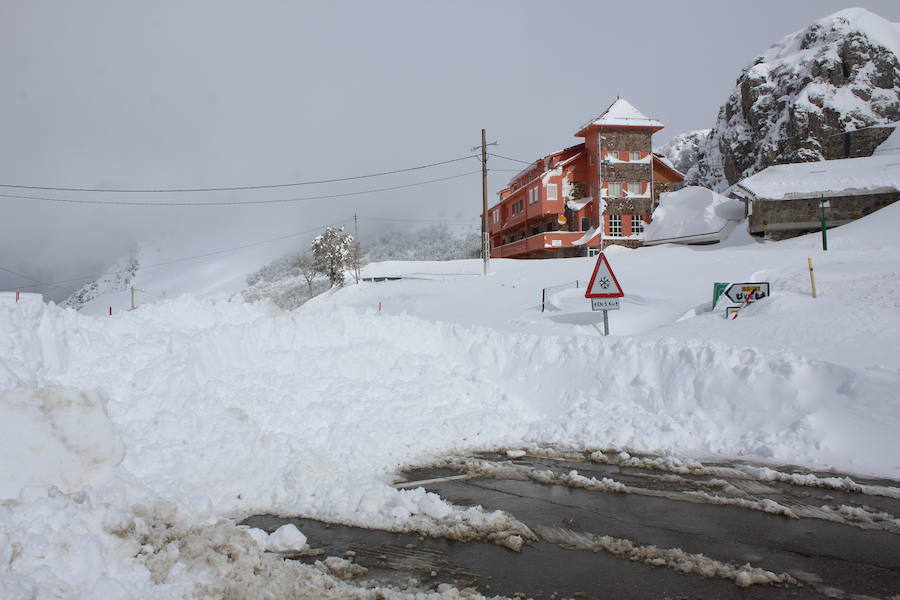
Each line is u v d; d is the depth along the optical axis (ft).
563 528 17.24
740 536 16.29
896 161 133.18
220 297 35.29
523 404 31.89
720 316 43.93
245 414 23.66
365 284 133.69
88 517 13.97
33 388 18.26
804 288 49.14
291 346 31.37
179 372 24.09
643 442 25.95
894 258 66.49
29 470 15.72
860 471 21.30
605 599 13.07
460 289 98.99
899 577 13.70
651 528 17.04
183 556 14.10
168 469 19.75
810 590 13.23
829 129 221.66
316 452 24.02
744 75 272.51
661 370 30.09
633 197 170.71
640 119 171.42
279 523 18.33
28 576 11.59
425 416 28.63
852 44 228.84
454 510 18.67
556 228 178.19
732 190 167.12
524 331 57.47
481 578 14.19
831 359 30.53
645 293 62.59
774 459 23.15
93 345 24.57
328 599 13.12
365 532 17.38
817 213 129.59
